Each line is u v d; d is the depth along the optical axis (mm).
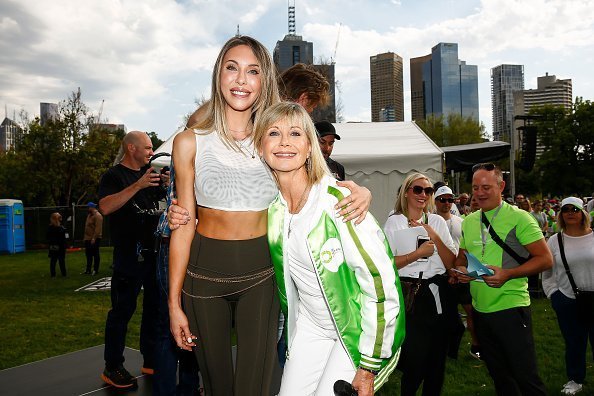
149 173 3455
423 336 3145
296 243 2020
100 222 14008
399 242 3359
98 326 7629
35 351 6305
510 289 3162
